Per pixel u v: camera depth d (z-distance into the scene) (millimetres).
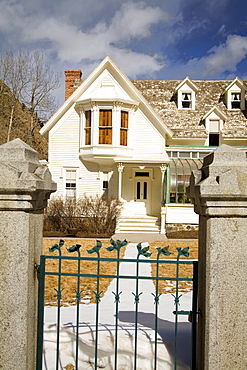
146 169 23703
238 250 3414
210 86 28047
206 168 3568
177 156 24312
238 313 3395
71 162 23812
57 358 3807
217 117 25094
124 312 5883
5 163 3549
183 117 25781
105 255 12359
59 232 18922
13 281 3584
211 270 3422
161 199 22797
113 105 22531
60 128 24000
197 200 3725
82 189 23688
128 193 23781
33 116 39594
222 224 3424
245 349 3391
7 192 3504
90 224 19359
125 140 23219
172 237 18234
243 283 3404
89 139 23203
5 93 39875
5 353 3580
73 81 28406
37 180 3506
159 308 6223
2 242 3594
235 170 3379
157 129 23391
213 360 3396
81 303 6582
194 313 3799
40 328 3881
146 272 9602
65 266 10344
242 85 26156
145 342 4250
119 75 23203
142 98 23141
